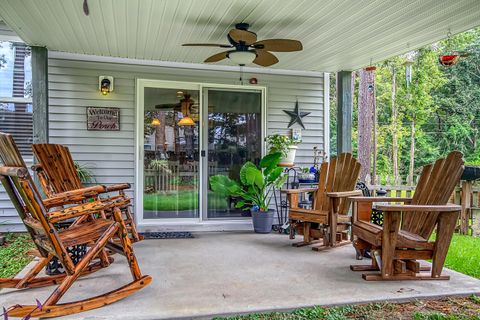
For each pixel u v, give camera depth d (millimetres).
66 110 5355
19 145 5535
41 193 4848
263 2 3428
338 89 6109
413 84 14242
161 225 5578
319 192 4883
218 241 4836
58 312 2410
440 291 2947
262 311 2553
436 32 4242
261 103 6133
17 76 5527
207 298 2756
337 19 3840
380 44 4668
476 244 5266
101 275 3330
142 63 5602
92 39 4508
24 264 3938
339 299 2754
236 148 6035
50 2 3410
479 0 3393
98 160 5473
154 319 2414
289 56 5215
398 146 15227
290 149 5824
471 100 14625
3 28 5383
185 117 5812
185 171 5816
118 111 5527
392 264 3232
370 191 6727
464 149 14633
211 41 4602
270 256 4027
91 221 3391
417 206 3080
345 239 4629
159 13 3680
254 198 5559
